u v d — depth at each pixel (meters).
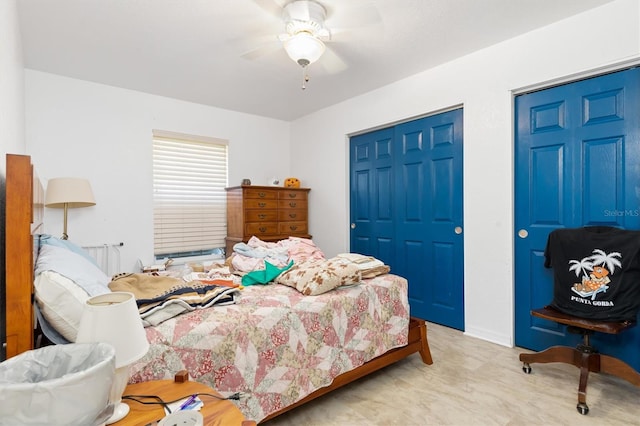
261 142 4.46
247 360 1.51
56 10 2.07
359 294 2.01
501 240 2.61
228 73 3.06
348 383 2.08
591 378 2.10
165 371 1.30
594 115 2.21
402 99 3.26
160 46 2.55
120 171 3.39
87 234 3.21
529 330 2.51
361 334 1.97
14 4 1.82
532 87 2.45
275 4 2.04
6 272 1.04
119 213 3.38
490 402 1.85
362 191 3.80
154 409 0.98
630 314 1.84
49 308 1.15
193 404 1.00
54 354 0.81
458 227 2.92
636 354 2.06
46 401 0.65
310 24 2.09
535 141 2.47
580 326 1.88
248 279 2.24
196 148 3.96
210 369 1.41
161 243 3.69
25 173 1.07
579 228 2.14
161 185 3.70
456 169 2.93
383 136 3.56
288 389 1.63
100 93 3.28
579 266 2.04
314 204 4.35
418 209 3.23
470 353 2.47
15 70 1.92
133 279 1.82
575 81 2.29
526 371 2.17
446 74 2.91
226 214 4.16
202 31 2.34
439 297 3.08
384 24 2.28
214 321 1.49
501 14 2.19
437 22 2.27
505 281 2.59
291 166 4.71
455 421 1.70
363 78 3.23
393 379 2.12
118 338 0.91
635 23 1.99
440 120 3.04
